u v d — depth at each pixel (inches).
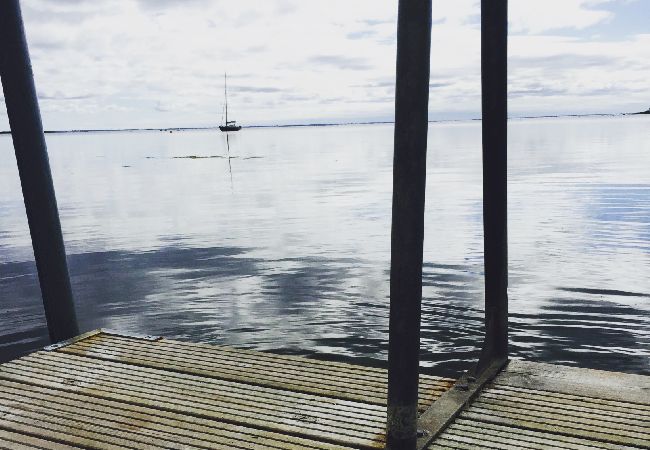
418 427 118.9
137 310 345.1
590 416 123.3
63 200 1063.6
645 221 600.7
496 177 141.6
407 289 106.1
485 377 141.6
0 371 161.6
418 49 98.0
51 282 189.9
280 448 116.2
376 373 150.6
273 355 165.6
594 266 411.5
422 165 102.7
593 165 1487.5
